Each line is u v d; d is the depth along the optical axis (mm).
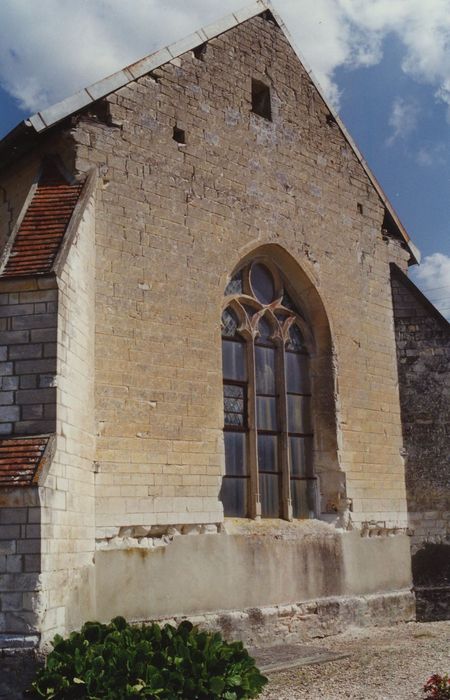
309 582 14992
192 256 14203
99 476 12039
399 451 17656
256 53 16594
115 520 12094
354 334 17219
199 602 12977
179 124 14562
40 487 9445
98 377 12336
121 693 8062
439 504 17359
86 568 11211
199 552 13195
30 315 10594
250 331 15547
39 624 9219
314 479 16312
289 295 16703
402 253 19219
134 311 13070
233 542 13797
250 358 15461
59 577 9945
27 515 9438
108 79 13469
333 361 16562
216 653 8797
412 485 17578
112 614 11711
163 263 13688
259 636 13695
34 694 8477
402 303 18469
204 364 13938
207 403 13812
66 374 10719
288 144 16766
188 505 13164
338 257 17297
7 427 10305
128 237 13258
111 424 12352
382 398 17547
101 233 12875
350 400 16734
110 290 12805
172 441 13141
